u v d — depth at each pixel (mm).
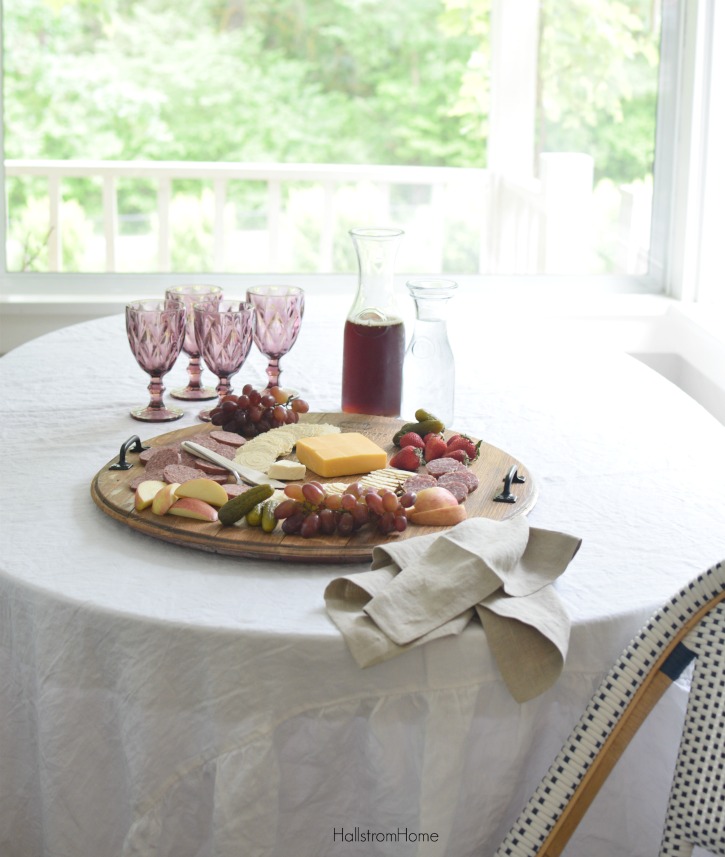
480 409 1723
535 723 1087
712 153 2838
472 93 3127
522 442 1572
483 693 1059
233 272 3174
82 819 1142
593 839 1175
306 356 2020
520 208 3166
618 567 1185
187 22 3033
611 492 1393
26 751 1206
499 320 2391
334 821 1107
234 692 1032
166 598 1083
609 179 3086
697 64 2809
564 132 3098
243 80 3082
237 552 1162
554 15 3045
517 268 3188
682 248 2924
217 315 1627
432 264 3215
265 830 1050
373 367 1621
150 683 1049
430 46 3115
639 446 1566
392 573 1096
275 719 1037
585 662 1085
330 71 3123
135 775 1080
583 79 3053
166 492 1229
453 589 1059
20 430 1580
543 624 1033
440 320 1570
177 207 3119
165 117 3068
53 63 2975
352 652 1004
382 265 1616
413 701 1051
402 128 3158
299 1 3082
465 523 1158
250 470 1349
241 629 1024
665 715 1145
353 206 3186
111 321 2283
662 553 1221
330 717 1045
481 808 1104
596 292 3041
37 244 3055
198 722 1061
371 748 1059
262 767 1033
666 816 1113
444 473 1356
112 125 3043
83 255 3090
